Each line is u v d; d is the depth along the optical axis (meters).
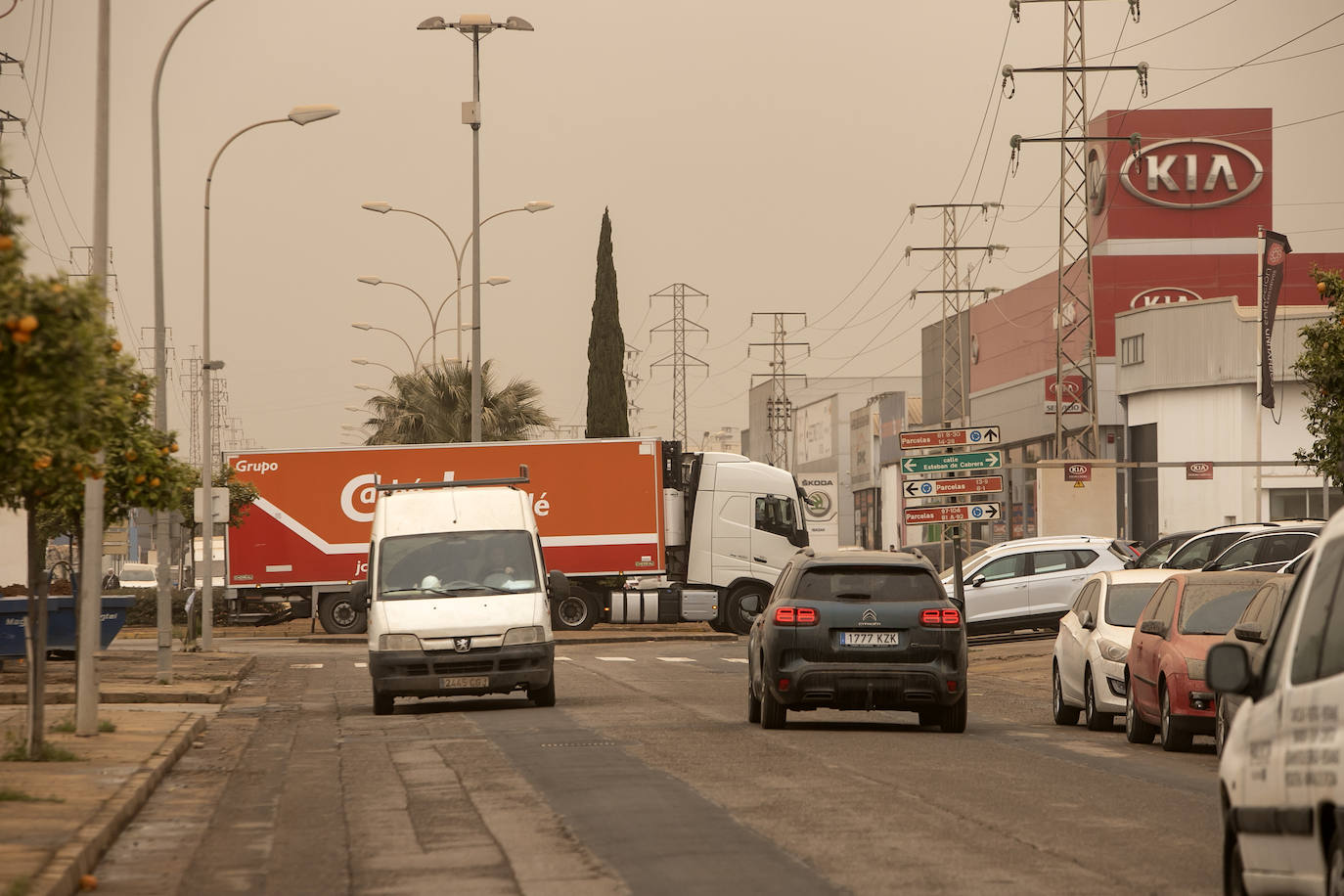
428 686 24.75
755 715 22.83
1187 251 100.88
